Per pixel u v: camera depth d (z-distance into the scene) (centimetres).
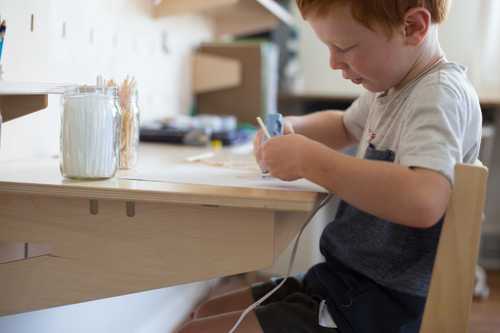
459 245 56
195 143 125
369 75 69
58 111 103
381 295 69
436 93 61
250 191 59
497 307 183
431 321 58
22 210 65
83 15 110
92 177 65
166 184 63
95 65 117
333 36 66
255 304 66
